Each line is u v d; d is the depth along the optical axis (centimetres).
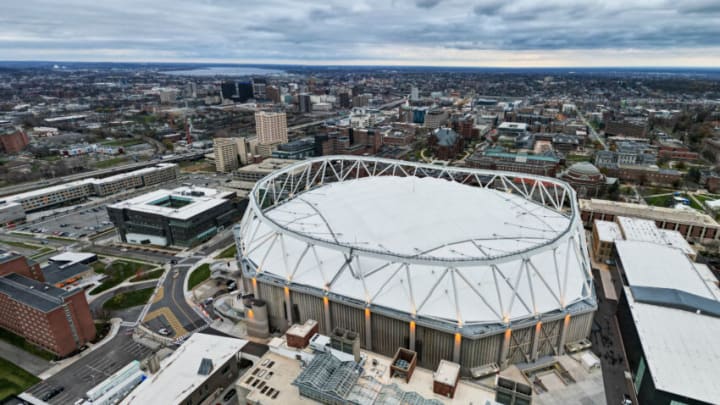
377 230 9681
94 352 9438
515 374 7856
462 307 7944
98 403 7562
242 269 9738
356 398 5941
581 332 8594
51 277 12381
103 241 16188
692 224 14688
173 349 9475
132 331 10181
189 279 12800
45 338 9294
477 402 5988
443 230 9606
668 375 6888
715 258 13475
